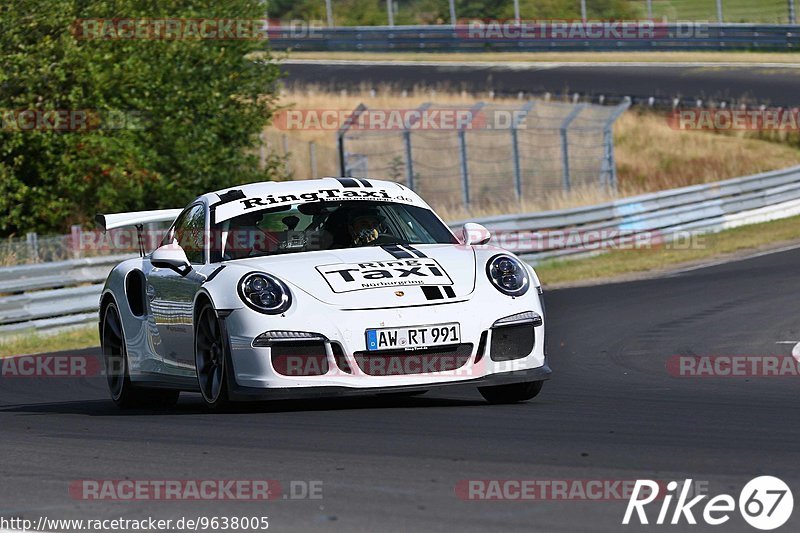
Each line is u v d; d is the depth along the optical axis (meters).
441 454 17.55
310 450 18.38
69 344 48.44
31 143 66.88
